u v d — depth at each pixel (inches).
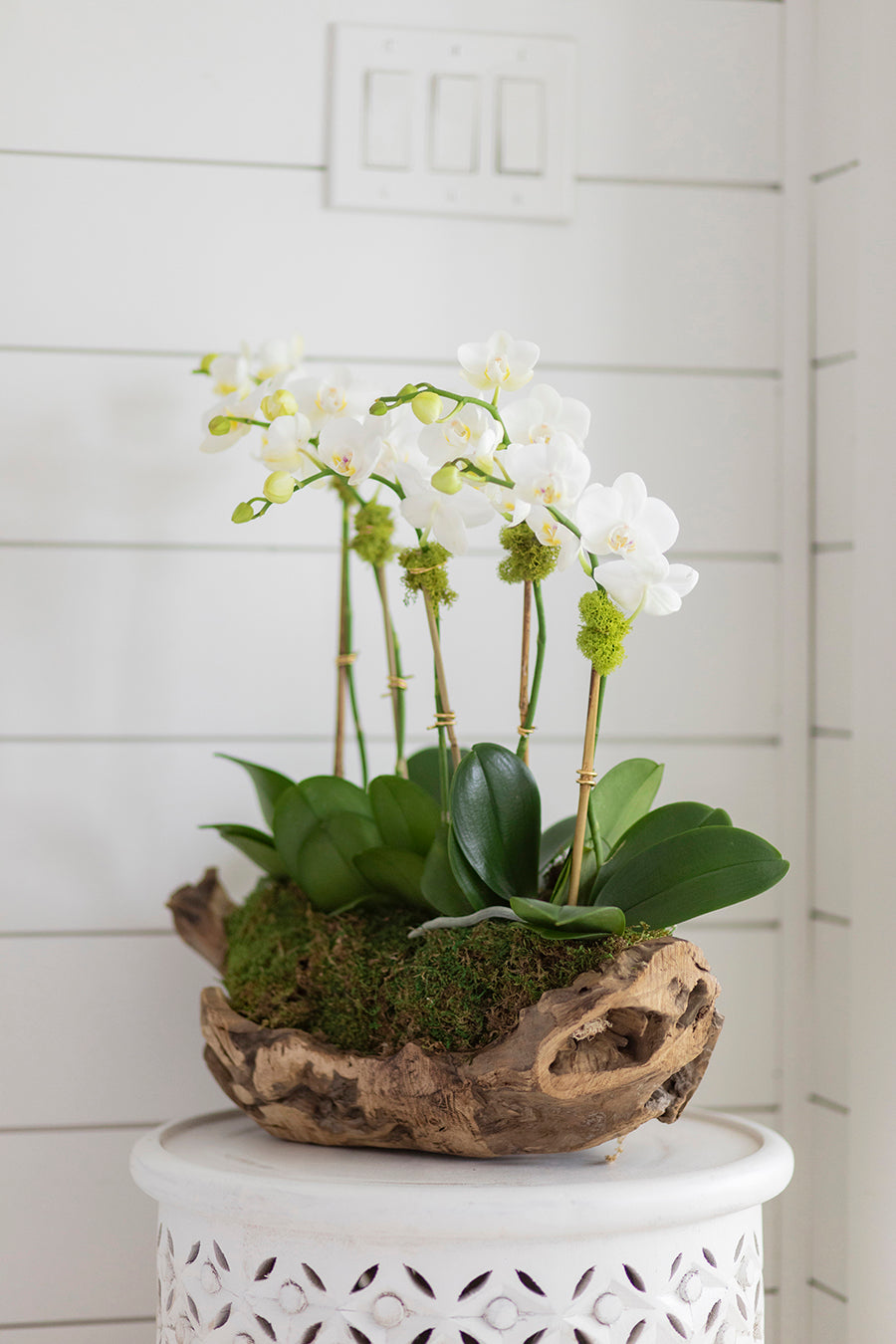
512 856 79.6
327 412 81.0
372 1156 79.6
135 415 88.3
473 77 88.9
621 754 89.7
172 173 88.3
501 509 78.7
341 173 88.5
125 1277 87.5
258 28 88.4
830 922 89.2
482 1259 76.3
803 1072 89.7
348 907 82.0
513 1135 78.1
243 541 88.6
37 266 87.8
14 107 87.7
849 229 88.6
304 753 88.7
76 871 87.9
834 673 89.4
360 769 88.9
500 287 89.4
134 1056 87.9
